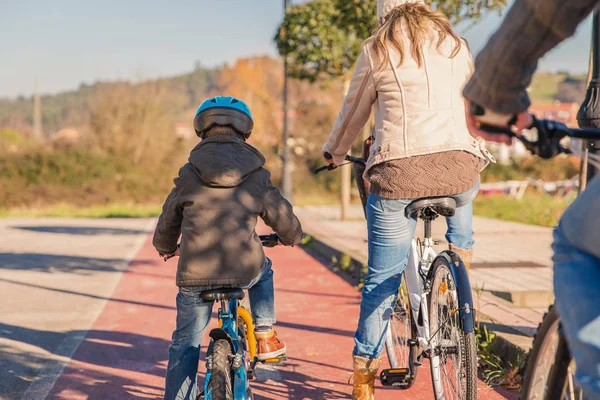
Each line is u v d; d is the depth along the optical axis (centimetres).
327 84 1498
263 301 338
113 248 1347
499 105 185
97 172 3784
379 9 349
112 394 457
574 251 182
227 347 289
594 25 364
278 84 4897
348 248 1046
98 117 4125
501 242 1145
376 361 361
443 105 322
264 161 324
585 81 378
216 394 272
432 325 346
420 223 1090
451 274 322
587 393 180
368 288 351
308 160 3716
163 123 4209
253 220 313
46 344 593
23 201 3466
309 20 1320
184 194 312
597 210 169
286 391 443
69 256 1216
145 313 724
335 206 2489
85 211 3012
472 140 326
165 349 572
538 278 753
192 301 312
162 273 1009
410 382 389
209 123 324
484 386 431
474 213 1917
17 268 1069
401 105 324
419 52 324
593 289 173
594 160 199
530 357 234
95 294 840
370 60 332
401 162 320
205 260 302
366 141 375
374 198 336
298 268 1004
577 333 172
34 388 471
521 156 3181
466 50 331
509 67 178
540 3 167
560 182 2784
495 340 473
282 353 340
